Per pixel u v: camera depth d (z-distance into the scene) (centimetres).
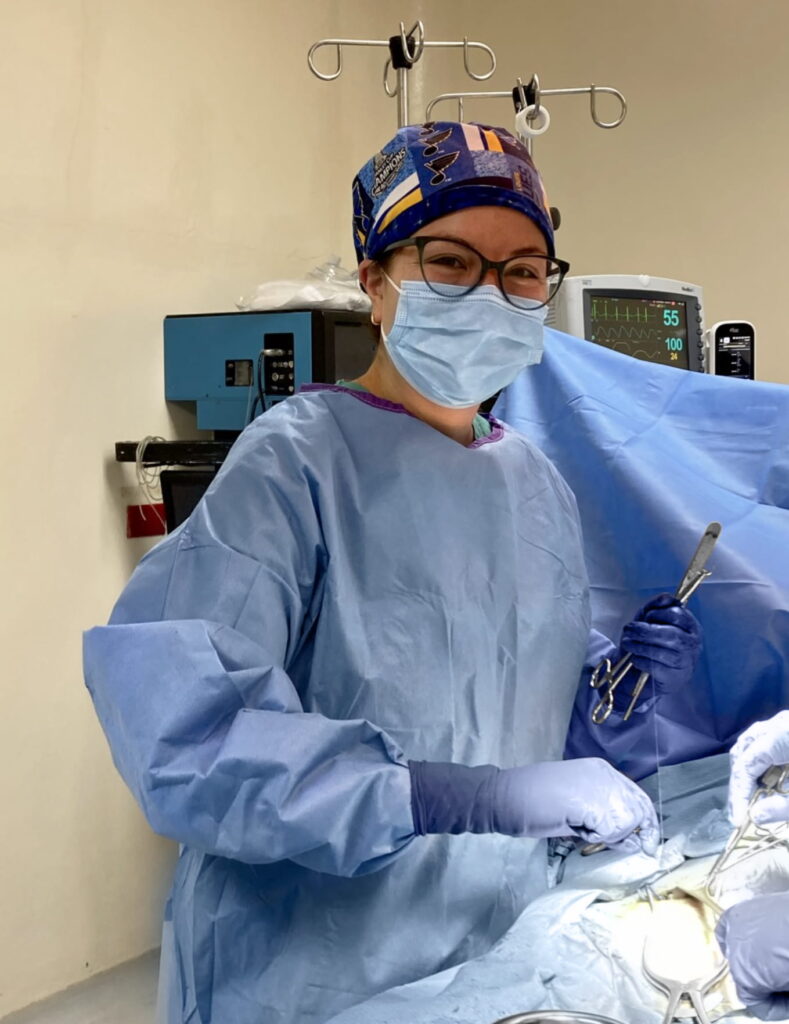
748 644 128
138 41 215
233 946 100
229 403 209
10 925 200
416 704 106
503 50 304
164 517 214
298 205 261
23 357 196
